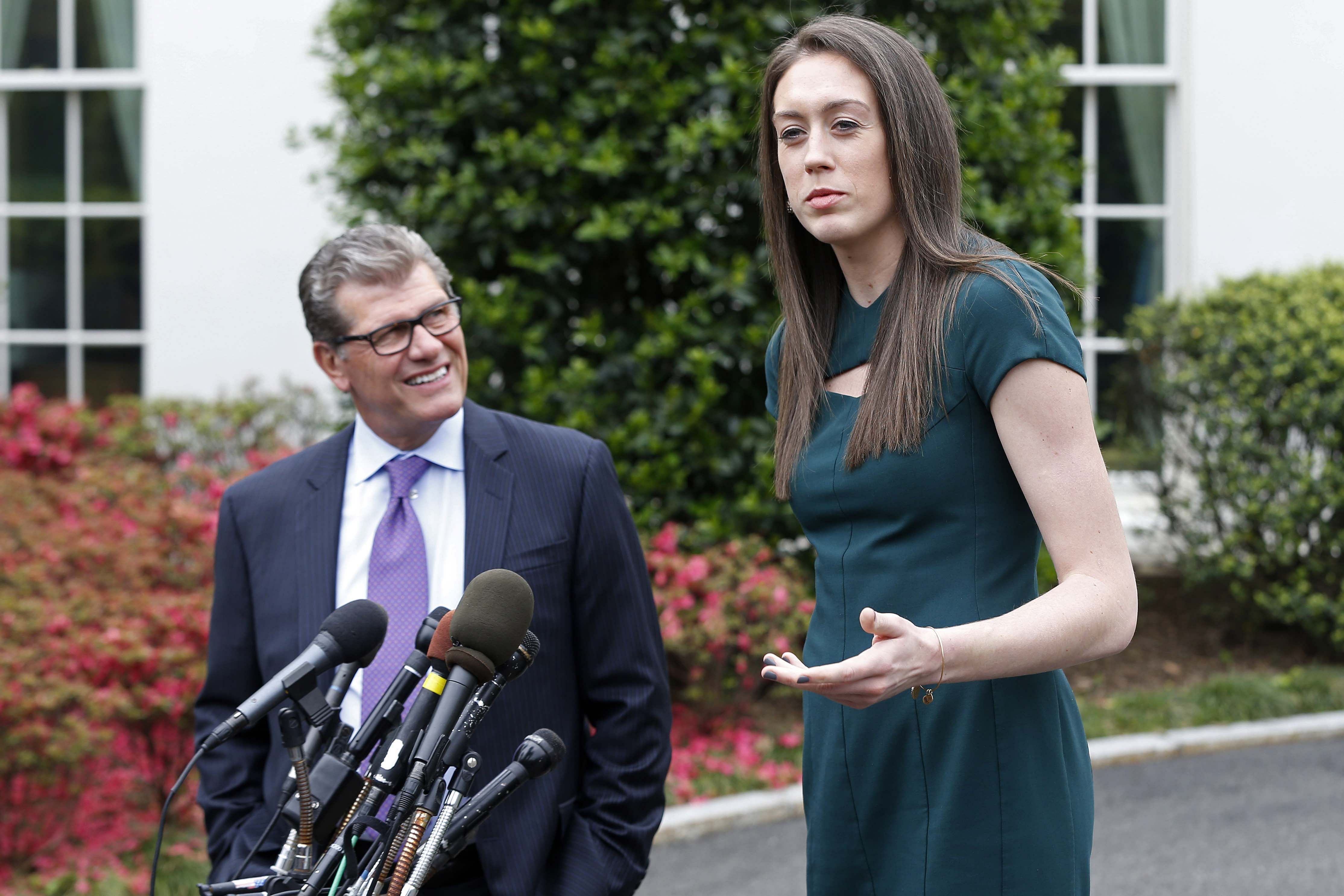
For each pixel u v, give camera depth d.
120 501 5.52
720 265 5.19
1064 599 1.65
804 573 5.50
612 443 5.07
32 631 4.04
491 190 5.21
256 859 2.11
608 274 5.54
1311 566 6.16
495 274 5.46
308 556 2.20
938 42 5.63
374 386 2.13
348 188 5.55
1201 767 5.18
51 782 4.01
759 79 4.95
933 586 1.83
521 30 5.15
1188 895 3.95
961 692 1.82
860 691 1.52
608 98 5.22
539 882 2.07
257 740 2.24
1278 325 6.22
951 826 1.82
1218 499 6.40
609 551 2.22
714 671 5.26
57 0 8.33
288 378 7.84
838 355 1.99
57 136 8.37
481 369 5.18
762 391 5.32
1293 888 3.98
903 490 1.83
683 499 5.25
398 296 2.11
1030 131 5.62
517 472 2.21
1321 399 6.06
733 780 4.89
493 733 2.07
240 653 2.25
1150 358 6.71
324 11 7.64
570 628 2.19
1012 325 1.73
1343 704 5.68
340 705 1.69
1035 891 1.80
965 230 1.90
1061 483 1.71
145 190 8.21
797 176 1.87
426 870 1.54
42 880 3.91
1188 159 7.89
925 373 1.80
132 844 4.18
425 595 2.13
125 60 8.29
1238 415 6.29
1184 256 7.97
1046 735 1.83
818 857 1.98
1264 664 6.36
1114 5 8.20
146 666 4.05
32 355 8.37
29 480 5.89
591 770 2.19
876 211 1.85
